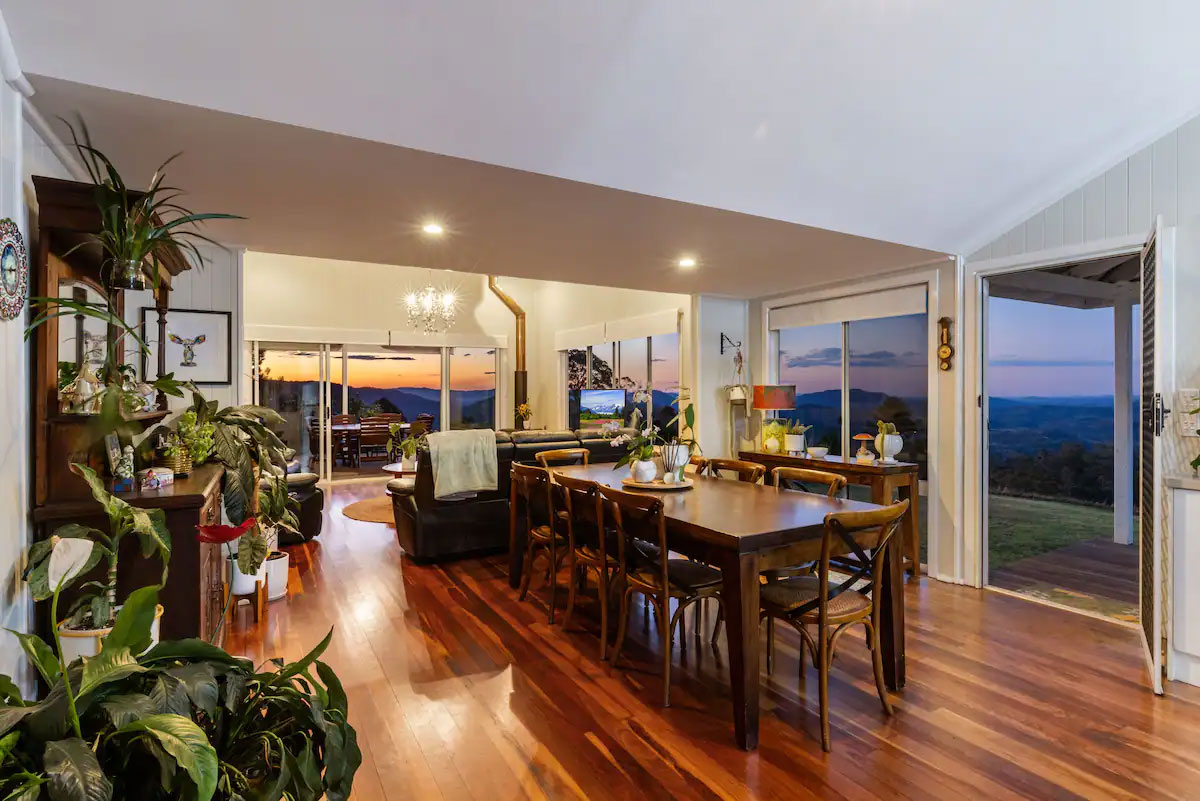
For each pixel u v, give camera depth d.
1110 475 6.00
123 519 1.89
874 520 2.38
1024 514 6.18
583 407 8.67
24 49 1.77
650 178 2.83
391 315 8.98
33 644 1.27
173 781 1.10
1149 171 3.42
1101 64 2.92
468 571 4.47
